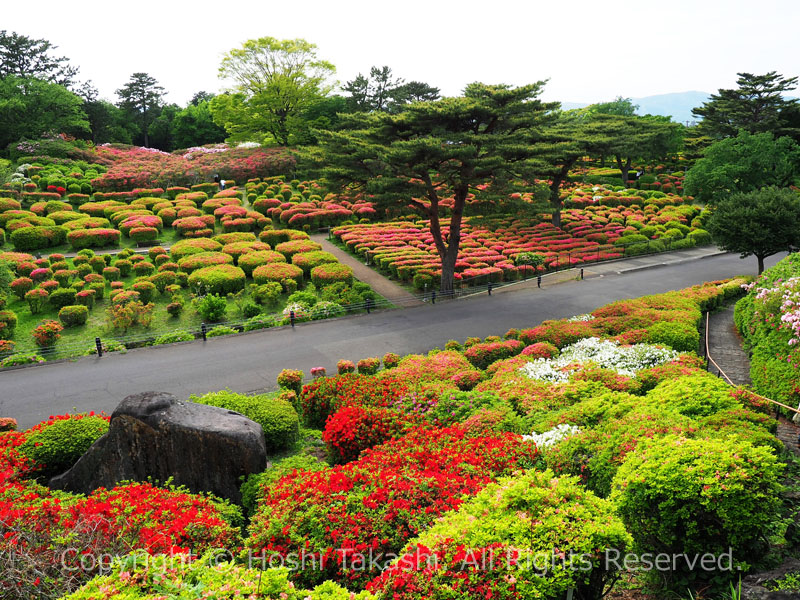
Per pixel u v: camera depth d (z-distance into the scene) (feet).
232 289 92.99
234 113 215.92
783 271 64.34
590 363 51.39
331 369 65.31
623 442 28.71
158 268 102.12
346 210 142.00
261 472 35.94
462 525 19.99
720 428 29.76
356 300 89.30
